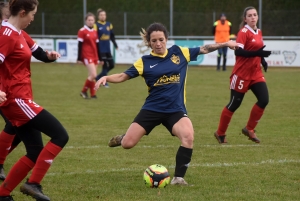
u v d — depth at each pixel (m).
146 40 11.26
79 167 12.89
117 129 18.61
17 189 10.97
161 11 56.12
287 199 9.93
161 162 13.45
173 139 16.73
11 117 9.34
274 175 11.88
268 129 18.45
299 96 28.02
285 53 43.94
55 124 9.42
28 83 9.40
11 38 8.93
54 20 56.06
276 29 49.59
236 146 15.52
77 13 58.84
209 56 46.28
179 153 11.02
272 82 34.81
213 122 20.12
